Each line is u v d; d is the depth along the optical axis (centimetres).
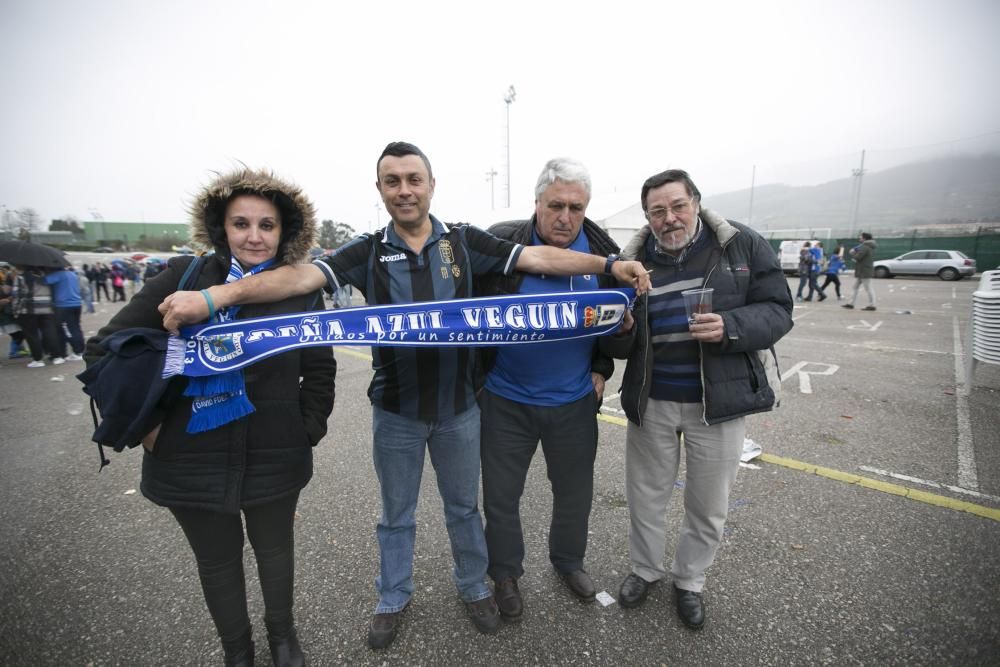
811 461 340
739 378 187
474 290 206
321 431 171
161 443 146
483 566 204
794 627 197
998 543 245
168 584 231
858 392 491
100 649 192
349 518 284
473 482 199
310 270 167
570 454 207
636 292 193
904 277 2069
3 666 183
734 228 185
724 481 194
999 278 447
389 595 199
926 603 206
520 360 197
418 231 182
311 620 207
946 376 544
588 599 213
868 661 179
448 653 189
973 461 334
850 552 241
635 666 181
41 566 245
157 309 146
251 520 165
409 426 186
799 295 1346
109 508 301
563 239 200
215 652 191
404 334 176
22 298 693
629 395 204
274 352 156
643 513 211
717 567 233
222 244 160
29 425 455
